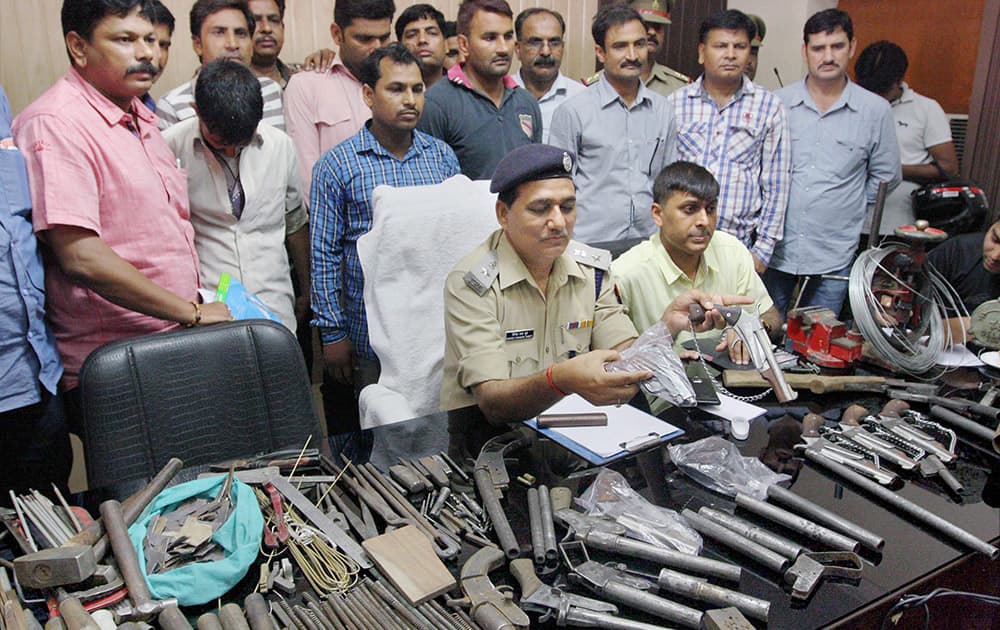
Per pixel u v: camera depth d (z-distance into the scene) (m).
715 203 2.04
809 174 3.04
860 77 3.53
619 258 2.21
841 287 3.11
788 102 3.09
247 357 1.52
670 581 0.98
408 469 1.27
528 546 1.08
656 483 1.28
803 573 1.01
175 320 1.79
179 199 2.04
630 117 2.99
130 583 0.94
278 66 3.15
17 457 1.78
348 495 1.22
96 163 1.76
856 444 1.40
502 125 2.94
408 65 2.33
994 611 1.18
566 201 1.53
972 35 3.66
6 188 1.63
